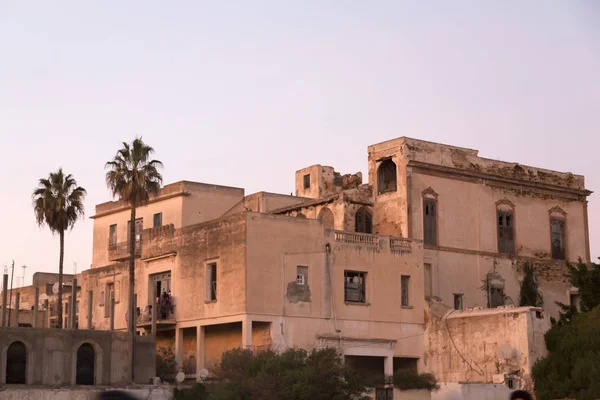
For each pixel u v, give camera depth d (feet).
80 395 162.81
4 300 194.08
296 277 185.26
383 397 186.19
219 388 165.99
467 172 219.61
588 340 170.40
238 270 181.47
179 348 197.16
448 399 175.01
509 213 227.20
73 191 215.72
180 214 235.61
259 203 240.53
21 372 167.73
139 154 197.36
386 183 217.56
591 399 160.35
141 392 167.84
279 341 180.24
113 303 201.26
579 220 240.94
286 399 160.66
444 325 194.90
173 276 201.77
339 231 192.24
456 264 214.28
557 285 231.09
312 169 254.68
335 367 167.12
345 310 189.57
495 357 182.70
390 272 197.77
